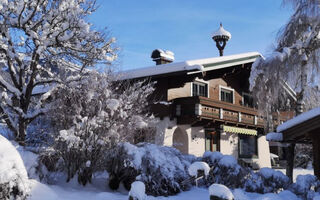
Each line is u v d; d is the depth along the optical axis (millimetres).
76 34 11719
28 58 12430
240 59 20141
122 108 10164
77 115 9320
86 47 12070
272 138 10031
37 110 10977
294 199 7359
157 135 17078
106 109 9773
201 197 9070
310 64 14312
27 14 12008
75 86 10156
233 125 20484
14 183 6508
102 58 12117
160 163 9648
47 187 7391
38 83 11766
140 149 9711
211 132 20500
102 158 9641
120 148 9672
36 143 11281
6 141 6930
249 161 22891
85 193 8492
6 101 11305
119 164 9602
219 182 10672
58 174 9531
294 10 14617
